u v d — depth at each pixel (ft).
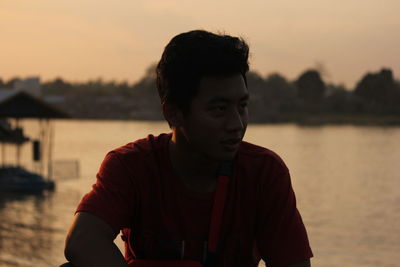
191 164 5.78
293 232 5.92
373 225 132.87
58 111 153.07
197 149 5.43
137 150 5.98
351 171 262.88
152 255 5.96
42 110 152.15
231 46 5.20
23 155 281.13
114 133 526.57
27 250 89.35
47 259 84.28
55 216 118.42
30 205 129.90
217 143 5.29
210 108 5.23
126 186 5.86
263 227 6.01
